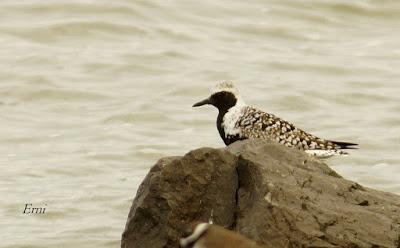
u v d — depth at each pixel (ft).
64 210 49.70
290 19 86.84
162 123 65.26
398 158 58.65
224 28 84.48
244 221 31.50
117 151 59.88
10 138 62.18
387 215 32.01
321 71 75.46
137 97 69.62
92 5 85.71
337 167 57.16
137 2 86.69
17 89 70.74
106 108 67.77
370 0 89.40
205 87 71.41
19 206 50.26
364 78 74.08
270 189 31.42
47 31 81.56
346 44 82.23
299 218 30.86
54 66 75.05
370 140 61.67
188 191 32.32
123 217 48.88
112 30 82.33
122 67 74.84
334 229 30.94
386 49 80.79
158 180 32.37
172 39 81.30
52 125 64.85
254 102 68.59
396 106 68.54
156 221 32.50
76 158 58.54
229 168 32.71
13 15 84.28
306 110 67.97
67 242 45.24
